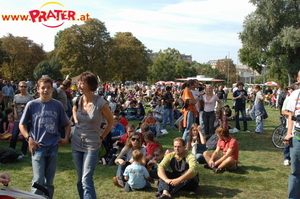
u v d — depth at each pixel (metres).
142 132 7.06
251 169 6.25
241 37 32.12
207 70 100.75
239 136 10.20
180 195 4.77
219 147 6.24
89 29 50.00
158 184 5.05
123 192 4.87
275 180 5.57
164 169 4.82
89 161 3.67
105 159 6.51
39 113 3.70
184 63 80.94
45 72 62.06
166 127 11.84
